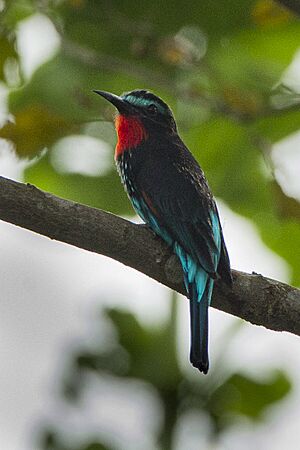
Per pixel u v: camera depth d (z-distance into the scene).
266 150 13.95
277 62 16.12
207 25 15.59
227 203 16.08
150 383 12.25
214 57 15.83
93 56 14.12
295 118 15.91
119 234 11.02
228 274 11.14
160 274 11.45
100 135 15.55
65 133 13.23
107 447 12.11
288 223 15.86
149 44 14.27
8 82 14.32
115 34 15.41
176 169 12.79
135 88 15.72
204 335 11.14
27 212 10.72
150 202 12.53
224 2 15.37
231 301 11.33
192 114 15.78
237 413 12.41
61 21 15.32
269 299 11.26
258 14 14.34
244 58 16.03
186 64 14.34
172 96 15.78
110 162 15.58
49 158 15.50
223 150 15.93
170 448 12.07
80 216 10.88
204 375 12.27
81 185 15.59
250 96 14.00
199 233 11.86
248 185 15.98
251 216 16.11
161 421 12.14
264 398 12.52
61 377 12.37
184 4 15.34
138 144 13.16
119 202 15.58
